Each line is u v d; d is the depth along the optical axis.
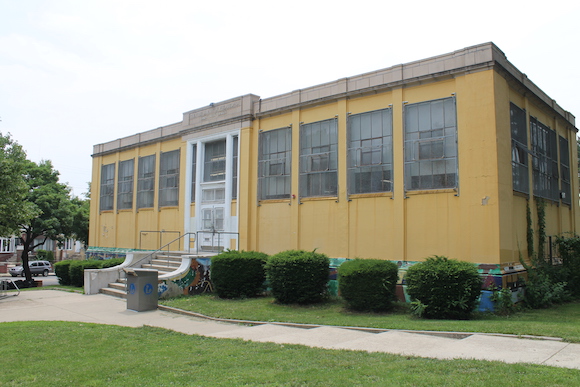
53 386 6.10
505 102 13.14
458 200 12.81
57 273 23.02
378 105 14.76
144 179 23.81
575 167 20.48
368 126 14.94
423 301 11.01
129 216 24.47
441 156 13.23
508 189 12.77
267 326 10.34
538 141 16.25
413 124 13.91
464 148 12.80
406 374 5.80
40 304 14.60
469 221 12.50
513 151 13.83
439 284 10.78
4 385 6.18
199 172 20.53
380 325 9.77
